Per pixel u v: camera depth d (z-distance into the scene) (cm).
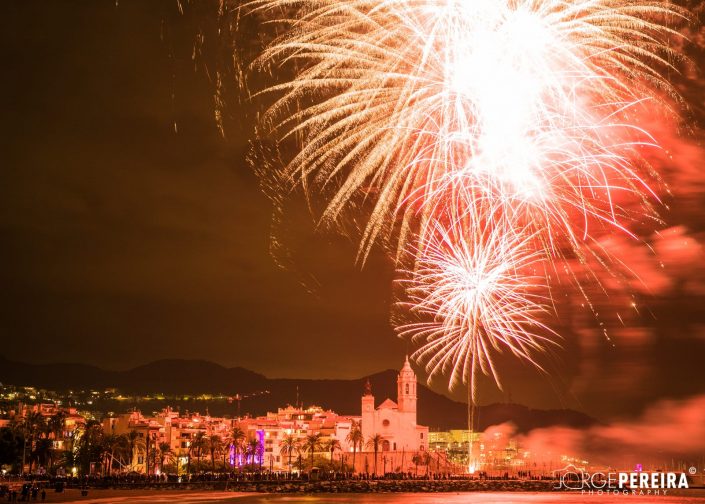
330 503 13600
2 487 11788
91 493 15312
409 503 13788
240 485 18900
